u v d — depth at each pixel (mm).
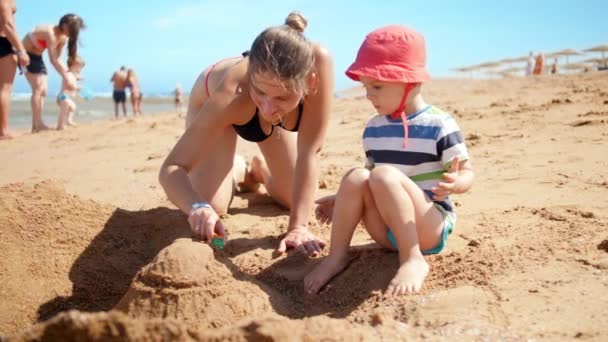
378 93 2568
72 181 5305
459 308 2080
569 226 2887
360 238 3184
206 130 3109
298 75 2588
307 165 3236
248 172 4422
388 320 2020
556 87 13562
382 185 2486
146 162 6262
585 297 2072
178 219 3465
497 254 2568
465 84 21625
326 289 2580
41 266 2936
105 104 31234
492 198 3781
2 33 8734
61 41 10633
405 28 2611
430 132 2584
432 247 2678
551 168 4488
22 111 21531
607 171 4199
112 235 3266
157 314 2209
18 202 3260
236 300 2293
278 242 3270
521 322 1944
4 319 2623
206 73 3689
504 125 6855
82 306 2750
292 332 1674
